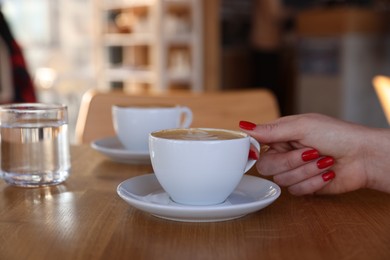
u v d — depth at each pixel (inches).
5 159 27.2
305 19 164.6
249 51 196.5
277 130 25.5
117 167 31.6
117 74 168.6
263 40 178.4
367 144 25.8
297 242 19.7
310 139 25.7
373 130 26.1
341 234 20.6
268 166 26.5
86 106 47.5
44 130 27.2
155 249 19.0
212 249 19.0
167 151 22.0
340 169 26.2
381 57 164.6
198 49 150.0
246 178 26.4
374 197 26.0
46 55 220.2
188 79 150.4
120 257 18.4
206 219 21.4
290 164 25.8
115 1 165.0
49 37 220.8
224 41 186.2
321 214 23.0
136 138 33.0
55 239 20.0
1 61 75.8
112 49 172.1
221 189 22.4
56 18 219.1
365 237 20.3
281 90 188.7
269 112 51.2
